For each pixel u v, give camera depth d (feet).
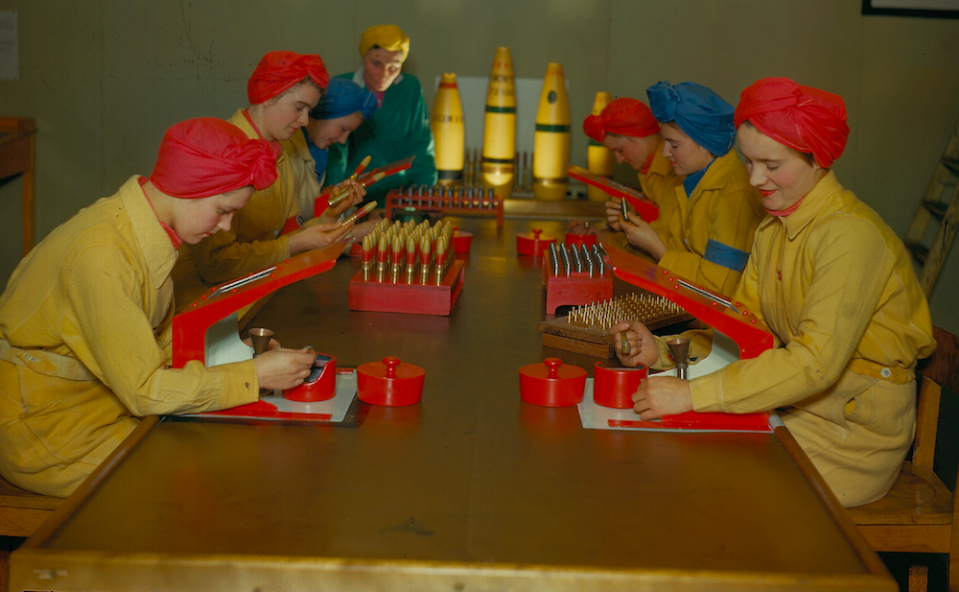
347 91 9.86
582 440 4.37
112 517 3.46
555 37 14.82
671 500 3.73
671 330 6.55
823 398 5.34
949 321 13.07
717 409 4.53
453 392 5.02
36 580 3.17
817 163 4.83
